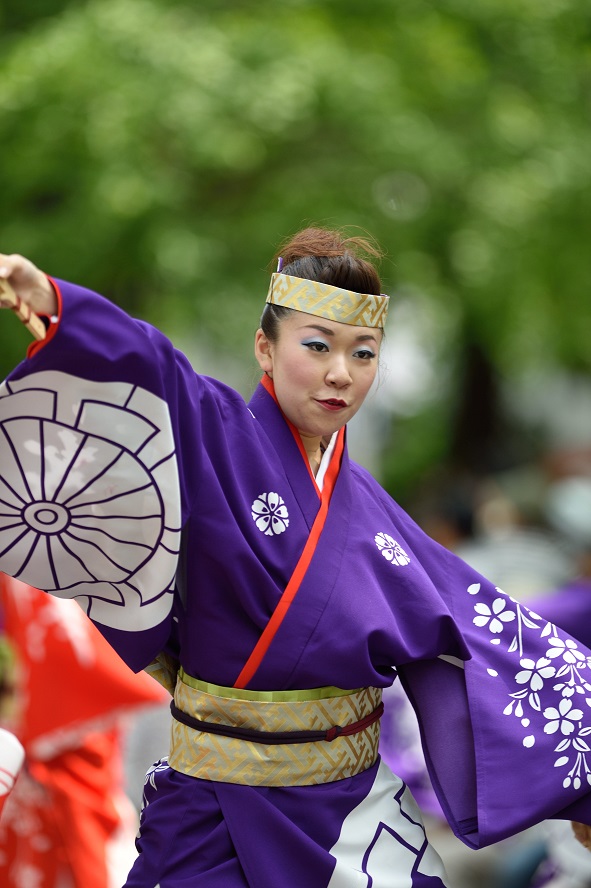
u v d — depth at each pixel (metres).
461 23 35.38
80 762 14.30
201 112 29.78
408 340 42.50
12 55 31.62
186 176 31.62
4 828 13.93
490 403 49.66
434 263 36.00
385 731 15.02
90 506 8.57
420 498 32.09
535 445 53.38
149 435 8.38
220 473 8.93
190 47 30.59
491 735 9.59
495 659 9.83
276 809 8.95
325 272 9.13
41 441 8.40
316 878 8.95
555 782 9.62
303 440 9.47
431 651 9.54
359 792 9.27
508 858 16.83
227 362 37.56
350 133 32.44
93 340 8.07
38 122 30.53
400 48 34.03
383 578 9.38
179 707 9.23
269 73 30.47
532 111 34.97
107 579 8.88
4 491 8.58
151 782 9.47
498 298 36.56
